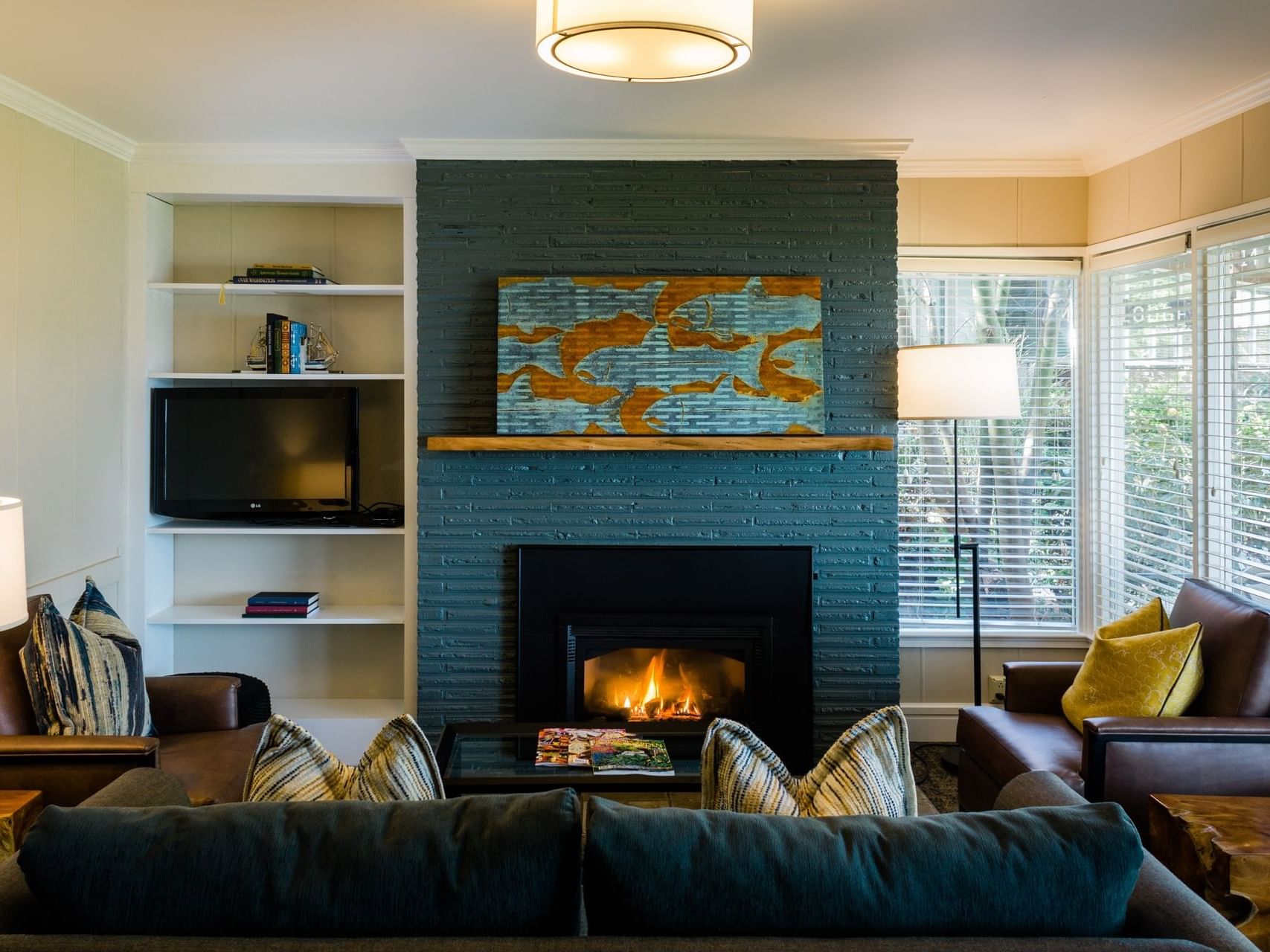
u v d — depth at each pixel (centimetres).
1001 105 344
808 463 397
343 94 329
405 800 149
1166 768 266
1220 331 353
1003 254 437
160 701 318
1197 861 225
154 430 410
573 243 391
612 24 195
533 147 386
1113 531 427
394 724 168
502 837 132
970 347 365
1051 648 444
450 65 301
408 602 407
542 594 397
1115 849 132
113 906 128
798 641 398
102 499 386
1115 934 132
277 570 445
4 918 134
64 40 281
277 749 165
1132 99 339
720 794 161
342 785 166
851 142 384
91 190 374
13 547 233
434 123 365
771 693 397
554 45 210
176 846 131
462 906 129
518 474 397
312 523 417
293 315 438
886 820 140
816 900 128
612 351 386
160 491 412
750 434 387
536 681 398
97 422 382
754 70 305
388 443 439
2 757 243
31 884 130
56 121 347
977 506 446
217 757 294
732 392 386
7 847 222
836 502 398
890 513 398
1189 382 370
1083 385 439
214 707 320
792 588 398
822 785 163
